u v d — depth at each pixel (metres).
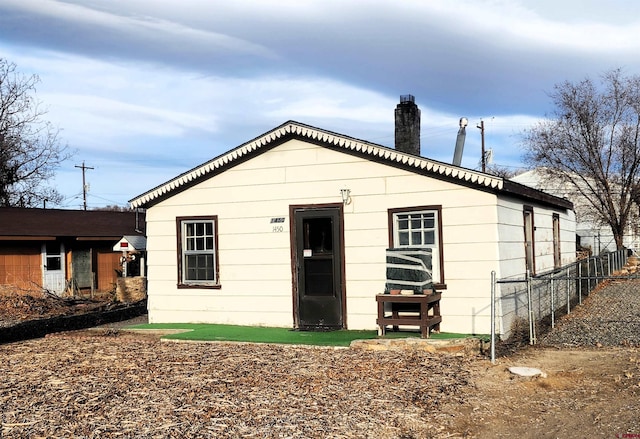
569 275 16.41
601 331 11.71
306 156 12.41
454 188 11.02
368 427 6.11
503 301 10.83
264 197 12.80
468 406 6.84
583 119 35.78
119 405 6.93
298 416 6.42
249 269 12.92
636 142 34.50
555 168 37.00
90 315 14.95
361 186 11.88
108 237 23.53
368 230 11.80
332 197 12.14
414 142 13.52
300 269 12.42
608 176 35.81
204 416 6.46
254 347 10.48
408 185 11.45
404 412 6.57
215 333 11.83
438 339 9.89
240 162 13.04
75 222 24.06
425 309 10.25
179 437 5.84
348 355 9.52
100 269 23.75
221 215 13.20
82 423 6.32
